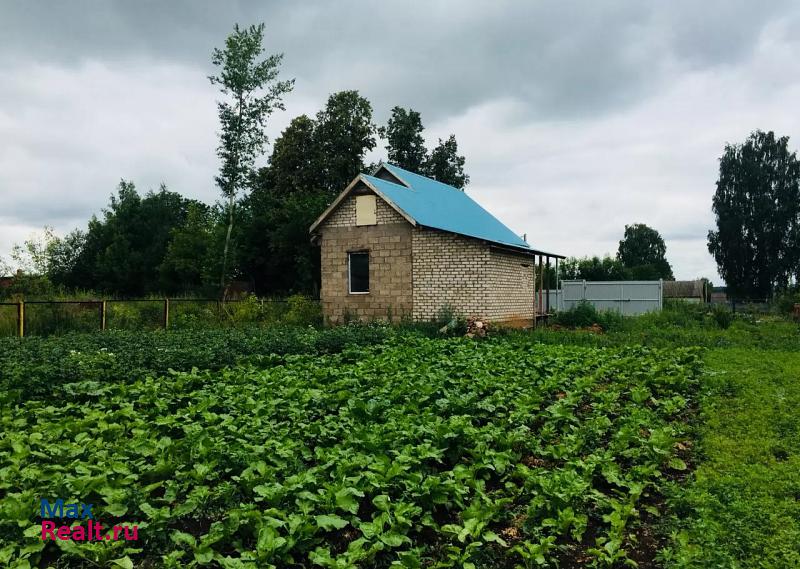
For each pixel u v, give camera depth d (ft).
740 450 29.55
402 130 160.76
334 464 24.64
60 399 34.32
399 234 79.41
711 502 23.11
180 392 36.96
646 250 324.19
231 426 28.09
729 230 224.94
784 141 226.17
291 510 21.39
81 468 22.43
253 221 142.61
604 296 128.88
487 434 29.14
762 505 22.74
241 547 19.76
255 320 82.02
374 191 80.02
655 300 125.70
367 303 81.15
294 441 27.43
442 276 77.10
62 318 68.18
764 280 223.92
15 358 39.58
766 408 36.50
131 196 190.29
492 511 22.29
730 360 54.70
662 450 28.37
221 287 114.83
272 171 155.63
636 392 39.78
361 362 47.83
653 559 20.86
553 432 32.22
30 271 102.37
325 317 83.56
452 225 84.12
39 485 22.00
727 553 19.34
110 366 40.01
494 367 45.91
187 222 157.17
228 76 108.47
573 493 23.11
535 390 39.81
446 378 40.65
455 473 24.67
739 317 104.88
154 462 25.48
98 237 175.52
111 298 93.40
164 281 151.02
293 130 151.74
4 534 18.95
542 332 73.61
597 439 30.83
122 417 31.19
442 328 71.51
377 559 20.22
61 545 18.30
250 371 43.14
